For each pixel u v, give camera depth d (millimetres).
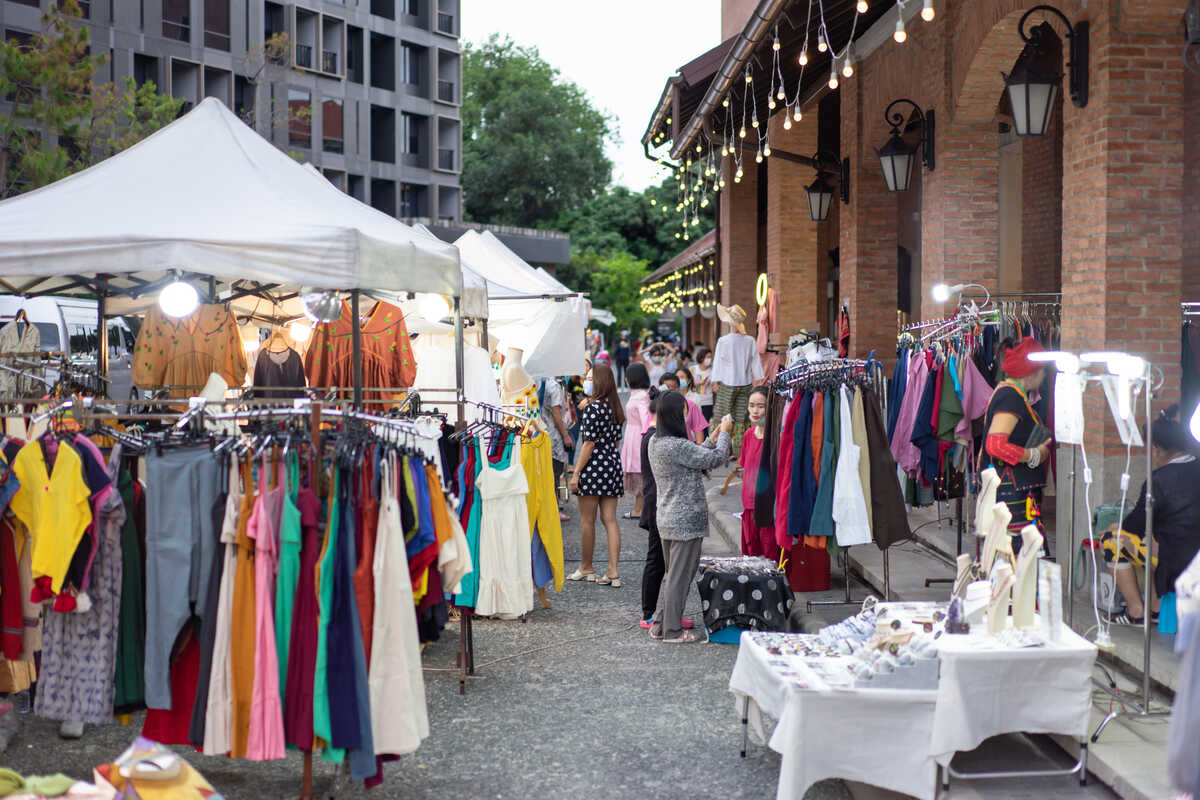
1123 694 5703
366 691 4695
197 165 7262
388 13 49750
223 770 5391
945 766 4793
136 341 8875
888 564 8172
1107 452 7008
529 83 65562
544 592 8953
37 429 6738
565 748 5699
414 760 5535
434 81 52219
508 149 61594
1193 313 6945
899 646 5125
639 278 56031
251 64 41688
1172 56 7039
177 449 4895
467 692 6684
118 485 5188
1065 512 7398
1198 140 8742
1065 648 4895
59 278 8445
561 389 12742
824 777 4820
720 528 12375
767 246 19422
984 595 5422
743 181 20891
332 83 46844
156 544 4875
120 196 6785
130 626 5207
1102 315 7129
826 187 14742
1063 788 4977
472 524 8031
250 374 10641
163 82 38531
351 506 4750
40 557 4926
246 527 4688
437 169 53062
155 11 38125
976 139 10133
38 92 20312
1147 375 5316
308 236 6316
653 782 5234
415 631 4996
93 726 5996
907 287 16984
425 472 5270
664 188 64438
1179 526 6137
